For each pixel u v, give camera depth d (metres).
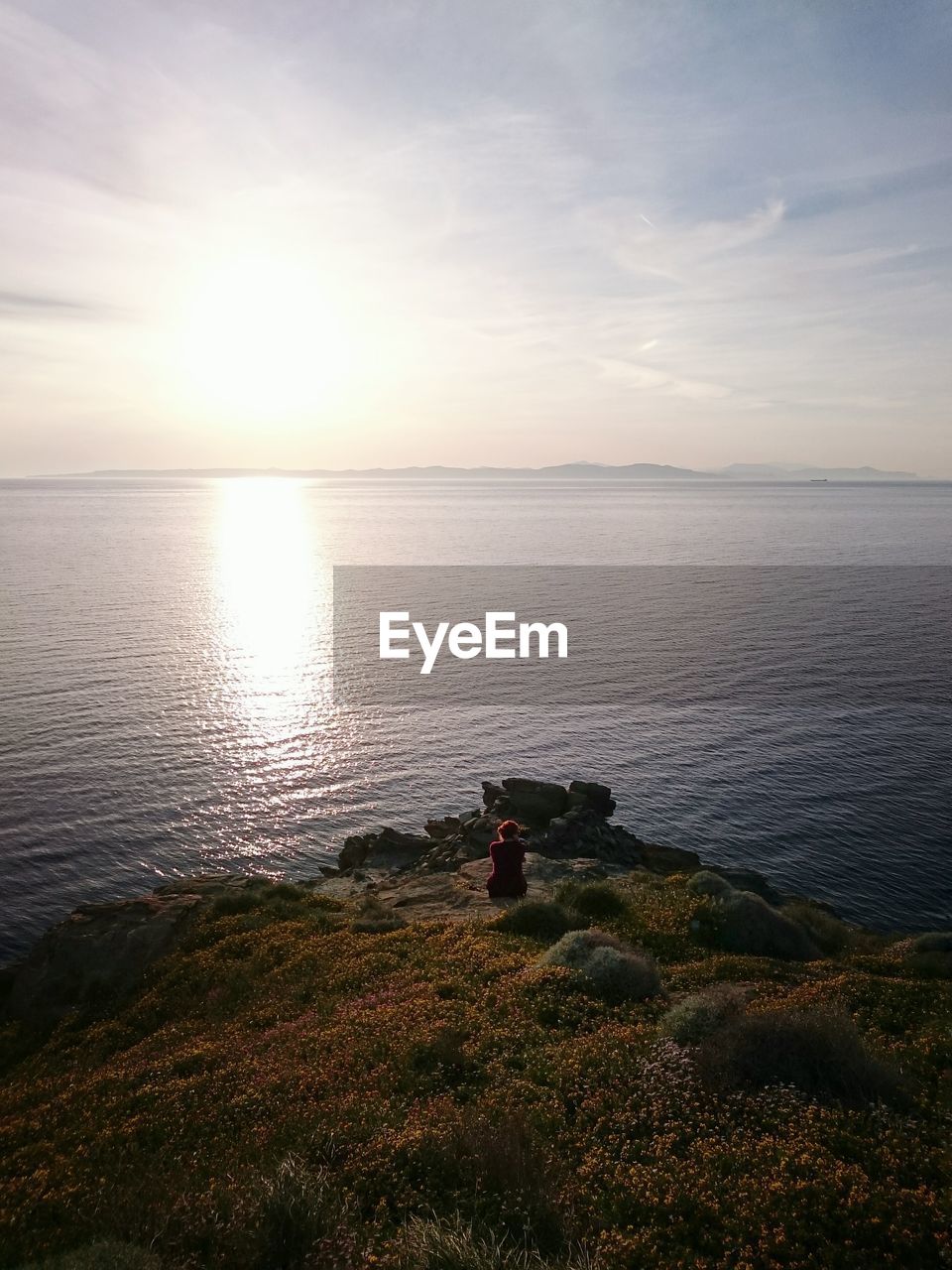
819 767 76.38
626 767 77.69
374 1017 14.55
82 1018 21.48
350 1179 9.53
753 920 19.45
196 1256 8.36
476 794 73.31
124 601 173.62
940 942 20.91
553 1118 10.38
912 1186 8.70
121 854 60.97
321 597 184.75
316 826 66.88
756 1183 8.70
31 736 84.12
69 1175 10.92
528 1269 7.57
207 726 90.38
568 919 20.20
